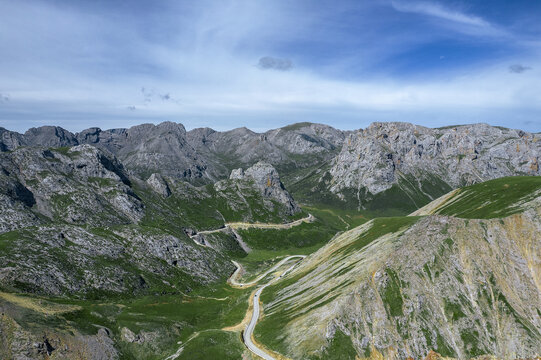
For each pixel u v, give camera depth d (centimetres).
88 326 12212
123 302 16000
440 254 12419
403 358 10375
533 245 11800
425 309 11206
